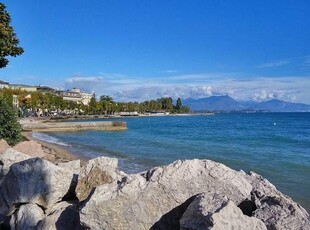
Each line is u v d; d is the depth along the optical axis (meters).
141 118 187.00
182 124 118.62
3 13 19.48
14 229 7.77
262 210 6.15
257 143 47.75
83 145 43.78
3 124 23.33
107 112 192.50
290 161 29.97
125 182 6.50
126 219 6.19
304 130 82.31
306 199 16.50
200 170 6.79
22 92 142.12
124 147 41.09
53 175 8.01
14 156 10.18
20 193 7.83
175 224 6.36
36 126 72.69
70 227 6.89
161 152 35.81
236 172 7.09
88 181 7.83
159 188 6.46
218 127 97.88
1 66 20.02
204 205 5.51
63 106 154.00
